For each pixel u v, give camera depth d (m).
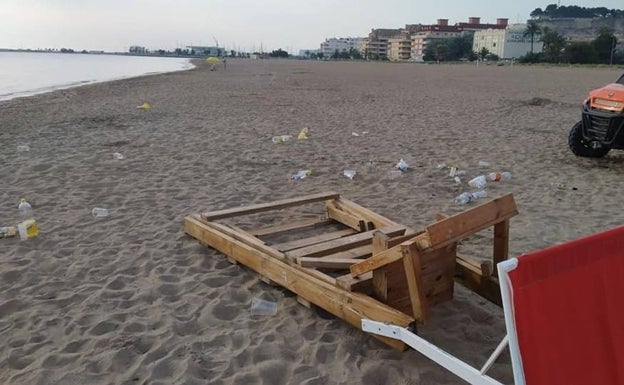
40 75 52.09
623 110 8.82
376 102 21.39
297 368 3.51
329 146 11.16
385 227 5.29
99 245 5.56
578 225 6.35
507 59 126.19
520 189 7.92
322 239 5.30
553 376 2.09
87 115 16.27
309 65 92.94
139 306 4.29
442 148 11.03
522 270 2.06
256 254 4.68
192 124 14.33
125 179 8.27
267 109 18.45
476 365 3.57
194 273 4.90
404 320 3.35
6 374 3.41
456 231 3.37
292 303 4.35
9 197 7.25
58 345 3.74
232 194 7.54
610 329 2.27
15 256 5.23
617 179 8.51
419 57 163.75
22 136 12.11
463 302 4.38
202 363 3.55
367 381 3.38
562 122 15.10
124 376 3.41
